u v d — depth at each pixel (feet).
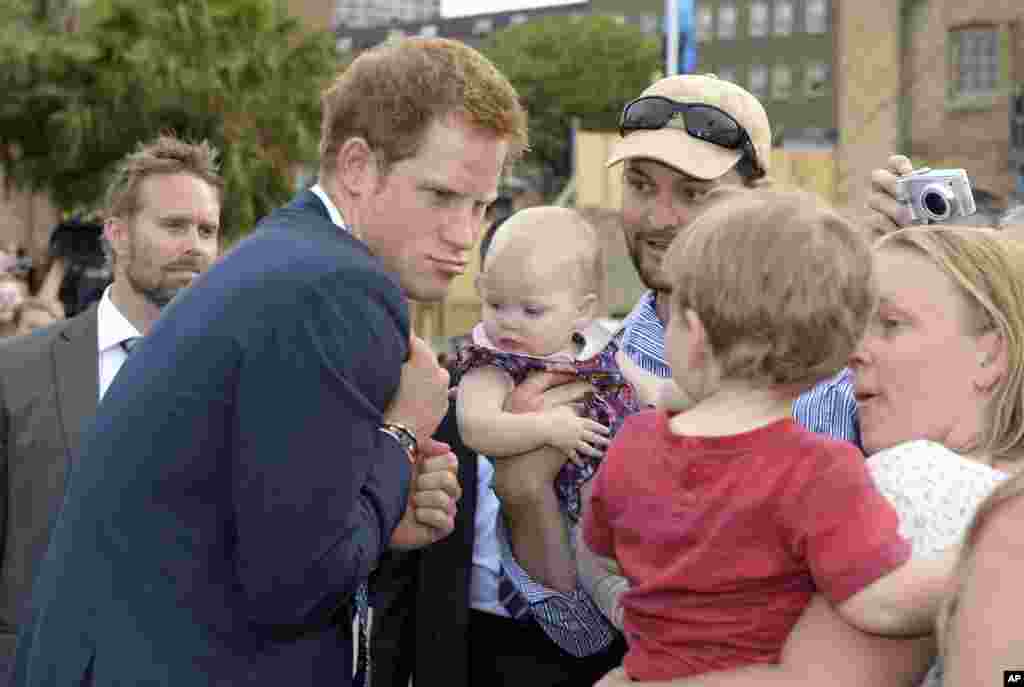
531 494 8.15
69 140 60.03
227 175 57.62
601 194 61.00
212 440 6.18
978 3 61.82
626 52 223.30
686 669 5.62
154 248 10.78
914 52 60.75
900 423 6.73
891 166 9.28
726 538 5.49
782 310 5.39
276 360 6.10
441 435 8.92
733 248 5.54
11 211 97.81
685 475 5.70
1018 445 6.68
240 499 6.09
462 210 6.95
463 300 62.59
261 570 6.08
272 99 60.49
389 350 6.44
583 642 8.44
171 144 11.37
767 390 5.68
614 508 6.07
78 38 60.08
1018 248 6.75
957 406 6.65
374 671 9.06
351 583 6.28
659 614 5.73
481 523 8.97
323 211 6.98
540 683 8.68
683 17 42.86
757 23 227.40
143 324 10.91
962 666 4.81
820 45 222.48
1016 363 6.53
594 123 222.69
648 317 9.11
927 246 6.77
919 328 6.66
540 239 8.41
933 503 5.82
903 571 5.16
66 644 6.27
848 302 5.47
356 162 6.91
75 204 65.77
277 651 6.36
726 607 5.55
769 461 5.49
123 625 6.17
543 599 8.29
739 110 8.81
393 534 7.35
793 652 5.43
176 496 6.21
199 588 6.21
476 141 6.84
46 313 23.56
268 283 6.25
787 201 5.67
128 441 6.30
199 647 6.18
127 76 59.41
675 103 8.86
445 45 6.97
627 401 8.48
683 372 5.85
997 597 4.74
